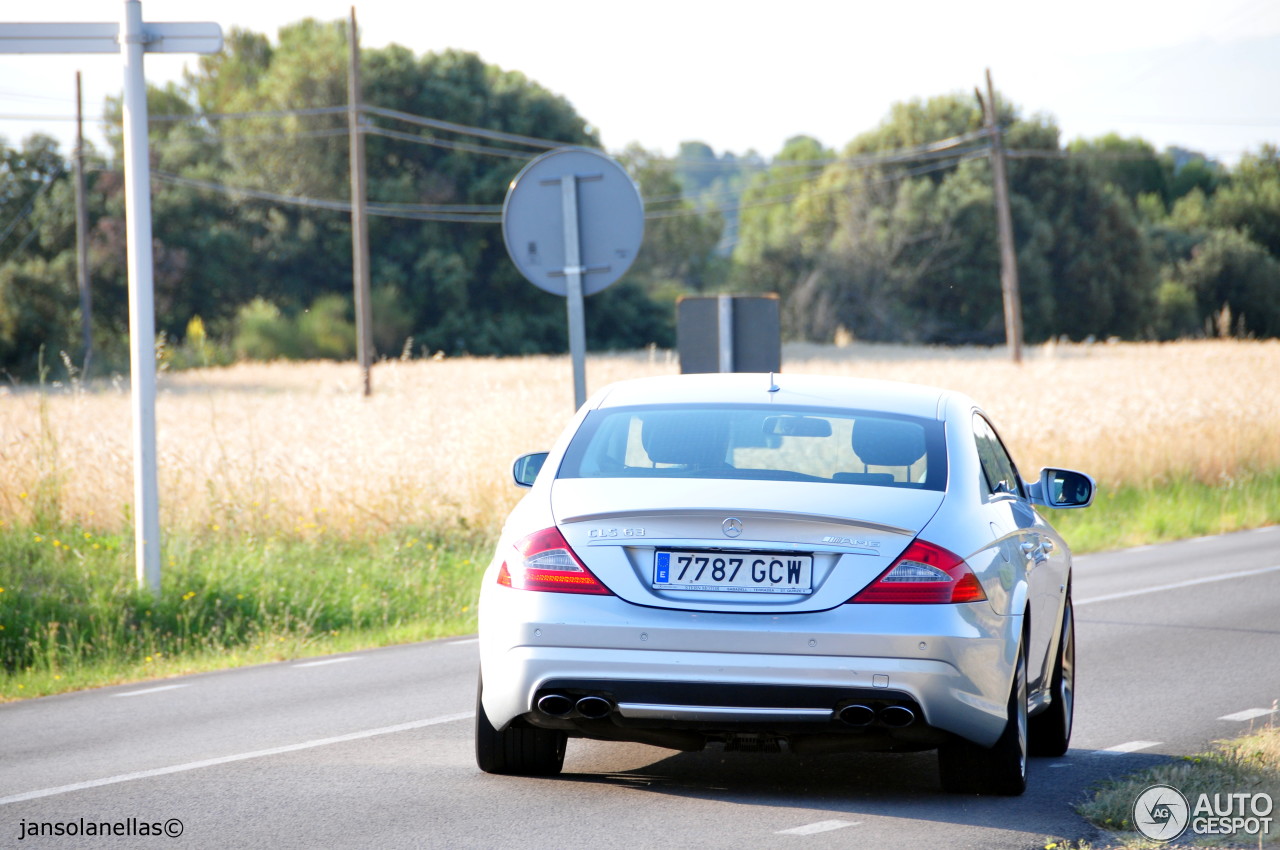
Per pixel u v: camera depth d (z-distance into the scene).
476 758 15.44
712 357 26.27
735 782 14.49
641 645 12.45
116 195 190.50
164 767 15.55
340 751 16.33
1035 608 14.65
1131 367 112.31
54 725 18.42
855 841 12.16
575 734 13.23
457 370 122.94
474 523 35.69
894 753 16.03
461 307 198.75
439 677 21.83
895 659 12.22
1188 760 15.39
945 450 14.05
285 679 21.88
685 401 14.94
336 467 37.62
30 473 33.38
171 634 25.39
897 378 98.50
